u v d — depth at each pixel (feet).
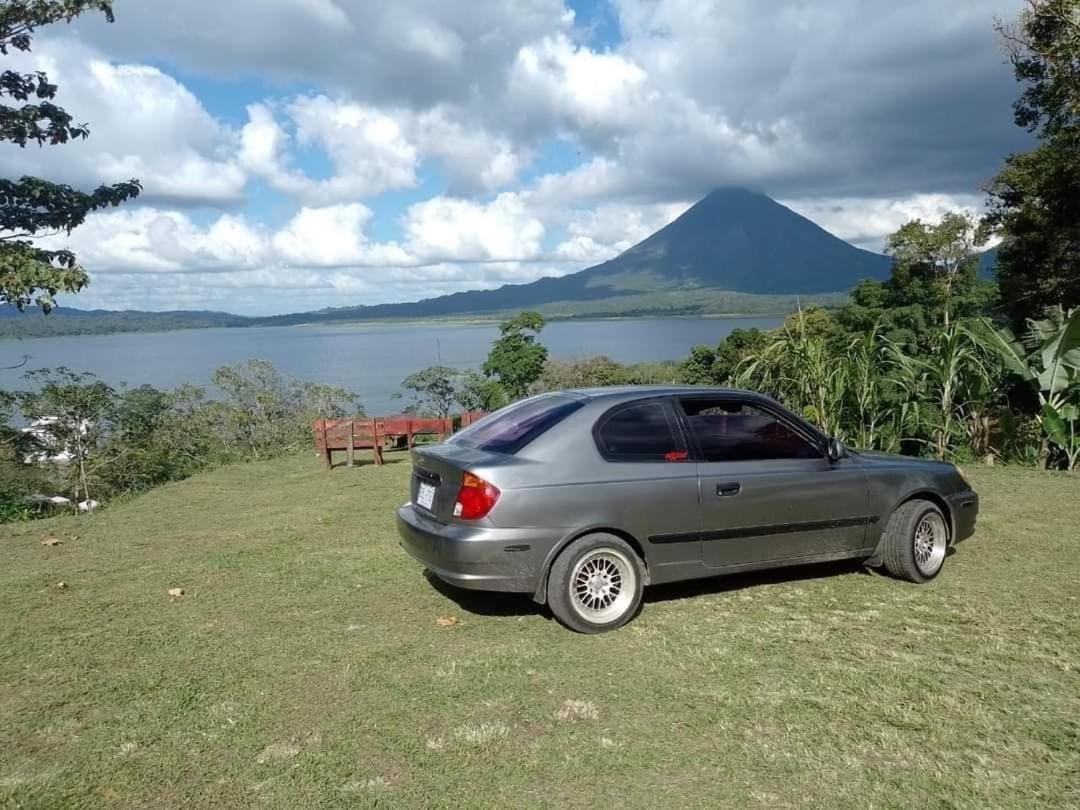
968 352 36.88
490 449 15.64
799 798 9.53
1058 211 77.36
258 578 19.42
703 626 15.30
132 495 46.19
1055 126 73.56
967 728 11.13
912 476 18.07
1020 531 22.70
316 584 18.78
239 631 15.64
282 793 9.80
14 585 19.40
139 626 16.07
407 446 46.60
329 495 31.60
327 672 13.46
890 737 10.91
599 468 15.15
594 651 14.16
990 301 118.52
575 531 14.76
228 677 13.35
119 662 14.14
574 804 9.49
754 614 15.97
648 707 11.93
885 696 12.14
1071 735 10.91
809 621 15.51
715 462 16.16
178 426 60.13
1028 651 13.87
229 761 10.60
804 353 37.55
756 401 17.16
